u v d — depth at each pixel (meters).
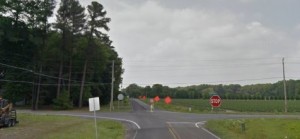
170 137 31.31
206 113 70.94
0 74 82.06
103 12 85.19
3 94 81.88
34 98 82.19
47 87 87.56
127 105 112.31
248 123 46.53
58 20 81.62
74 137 27.50
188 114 66.62
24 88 81.75
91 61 89.31
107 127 40.31
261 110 89.62
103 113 66.62
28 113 57.97
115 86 116.19
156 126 42.97
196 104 127.88
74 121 45.47
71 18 82.31
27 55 81.44
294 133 35.56
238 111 84.12
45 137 26.55
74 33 83.44
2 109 34.50
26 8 77.69
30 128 34.03
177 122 48.97
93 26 84.81
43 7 78.94
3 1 75.44
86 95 91.94
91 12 84.81
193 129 38.91
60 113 63.91
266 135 33.56
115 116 59.16
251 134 33.88
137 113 67.88
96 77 100.88
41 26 79.88
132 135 33.19
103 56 91.56
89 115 60.12
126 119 53.34
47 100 90.06
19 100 84.81
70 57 85.44
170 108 95.19
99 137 29.30
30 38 76.81
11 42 78.19
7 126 35.00
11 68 80.69
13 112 37.28
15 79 81.00
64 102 80.56
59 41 83.19
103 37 86.31
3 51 79.25
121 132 35.97
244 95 190.62
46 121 43.69
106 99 113.00
